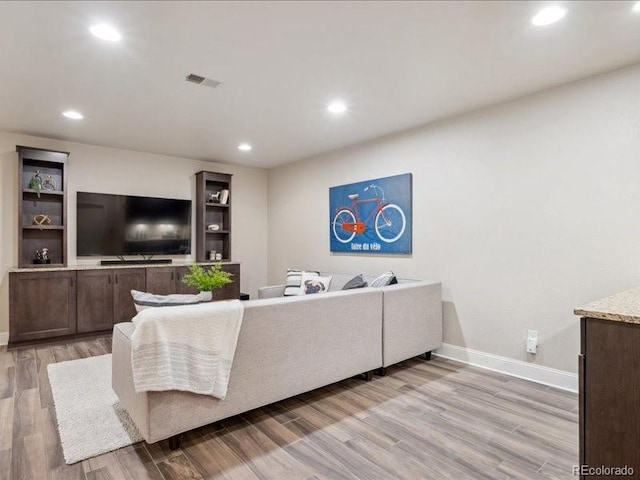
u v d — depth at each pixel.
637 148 2.44
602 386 1.32
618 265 2.51
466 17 1.96
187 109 3.33
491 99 3.06
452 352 3.45
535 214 2.91
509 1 1.82
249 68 2.55
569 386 2.71
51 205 4.31
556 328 2.79
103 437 2.05
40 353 3.61
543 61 2.44
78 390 2.70
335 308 2.59
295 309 2.36
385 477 1.72
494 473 1.75
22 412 2.37
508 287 3.06
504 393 2.66
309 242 5.19
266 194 6.02
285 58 2.42
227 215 5.55
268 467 1.80
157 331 1.79
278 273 5.76
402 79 2.71
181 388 1.84
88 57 2.39
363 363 2.79
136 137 4.23
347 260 4.59
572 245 2.72
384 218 4.09
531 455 1.89
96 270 4.16
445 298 3.52
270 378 2.24
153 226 4.92
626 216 2.48
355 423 2.23
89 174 4.53
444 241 3.53
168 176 5.13
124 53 2.35
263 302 2.24
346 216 4.57
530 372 2.92
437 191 3.59
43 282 3.88
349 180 4.57
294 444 2.00
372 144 4.27
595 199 2.61
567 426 2.18
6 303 4.01
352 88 2.88
